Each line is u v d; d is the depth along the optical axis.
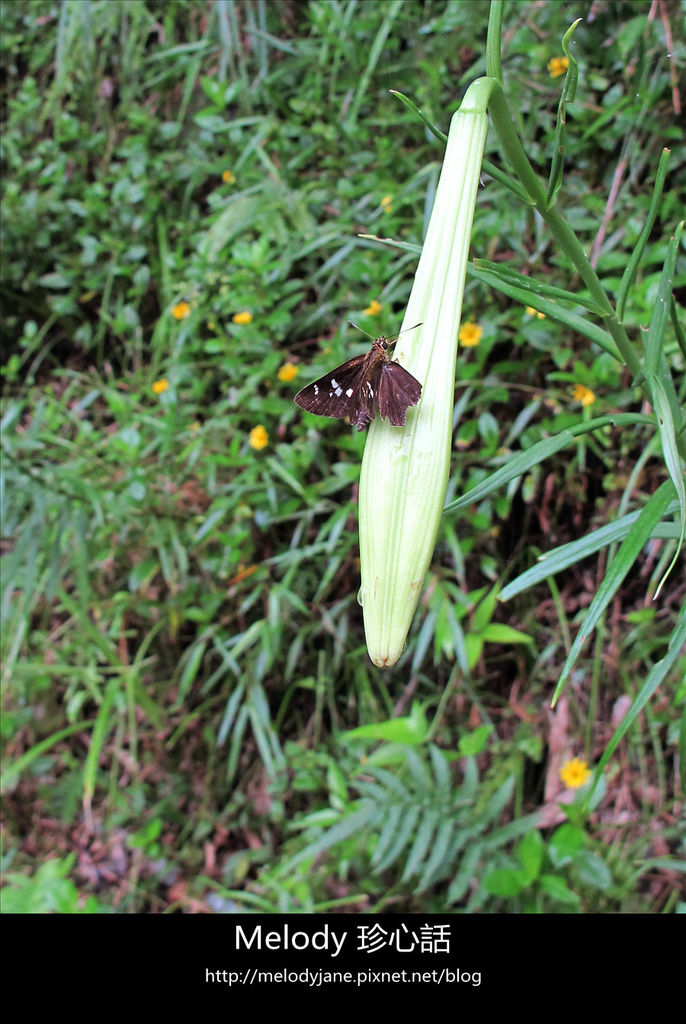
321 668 1.05
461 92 1.04
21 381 1.39
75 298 1.34
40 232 1.30
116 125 1.35
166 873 1.05
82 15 1.29
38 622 1.20
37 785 1.12
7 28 1.40
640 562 0.96
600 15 0.95
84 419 1.29
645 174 0.97
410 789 0.93
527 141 0.98
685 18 0.89
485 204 1.01
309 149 1.14
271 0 1.25
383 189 1.07
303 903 0.92
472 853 0.83
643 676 0.93
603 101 0.96
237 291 1.07
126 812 1.06
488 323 0.93
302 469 1.02
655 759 0.92
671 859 0.86
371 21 1.08
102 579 1.15
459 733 1.01
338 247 1.11
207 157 1.27
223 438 1.07
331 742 1.04
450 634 0.92
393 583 0.32
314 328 1.12
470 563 1.02
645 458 0.85
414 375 0.32
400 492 0.32
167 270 1.24
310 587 1.06
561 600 1.00
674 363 0.84
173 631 1.05
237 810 1.07
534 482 0.93
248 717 1.09
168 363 1.18
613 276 0.95
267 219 1.11
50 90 1.40
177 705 1.04
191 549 1.05
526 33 0.99
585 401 0.89
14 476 0.97
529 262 0.95
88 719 1.16
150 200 1.25
